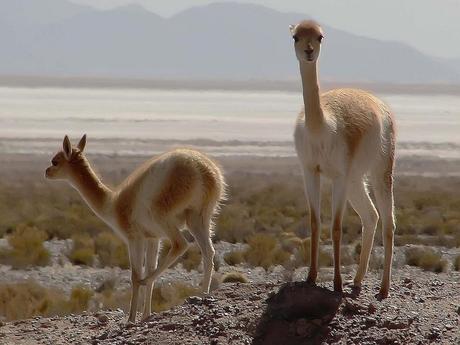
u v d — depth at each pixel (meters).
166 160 43.62
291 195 148.62
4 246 89.69
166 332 38.19
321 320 36.09
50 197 140.62
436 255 75.88
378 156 39.66
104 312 49.09
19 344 41.66
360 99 39.44
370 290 40.69
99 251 84.94
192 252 81.81
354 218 109.19
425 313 37.00
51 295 63.28
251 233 99.69
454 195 156.00
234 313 38.22
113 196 44.72
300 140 37.72
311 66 36.41
